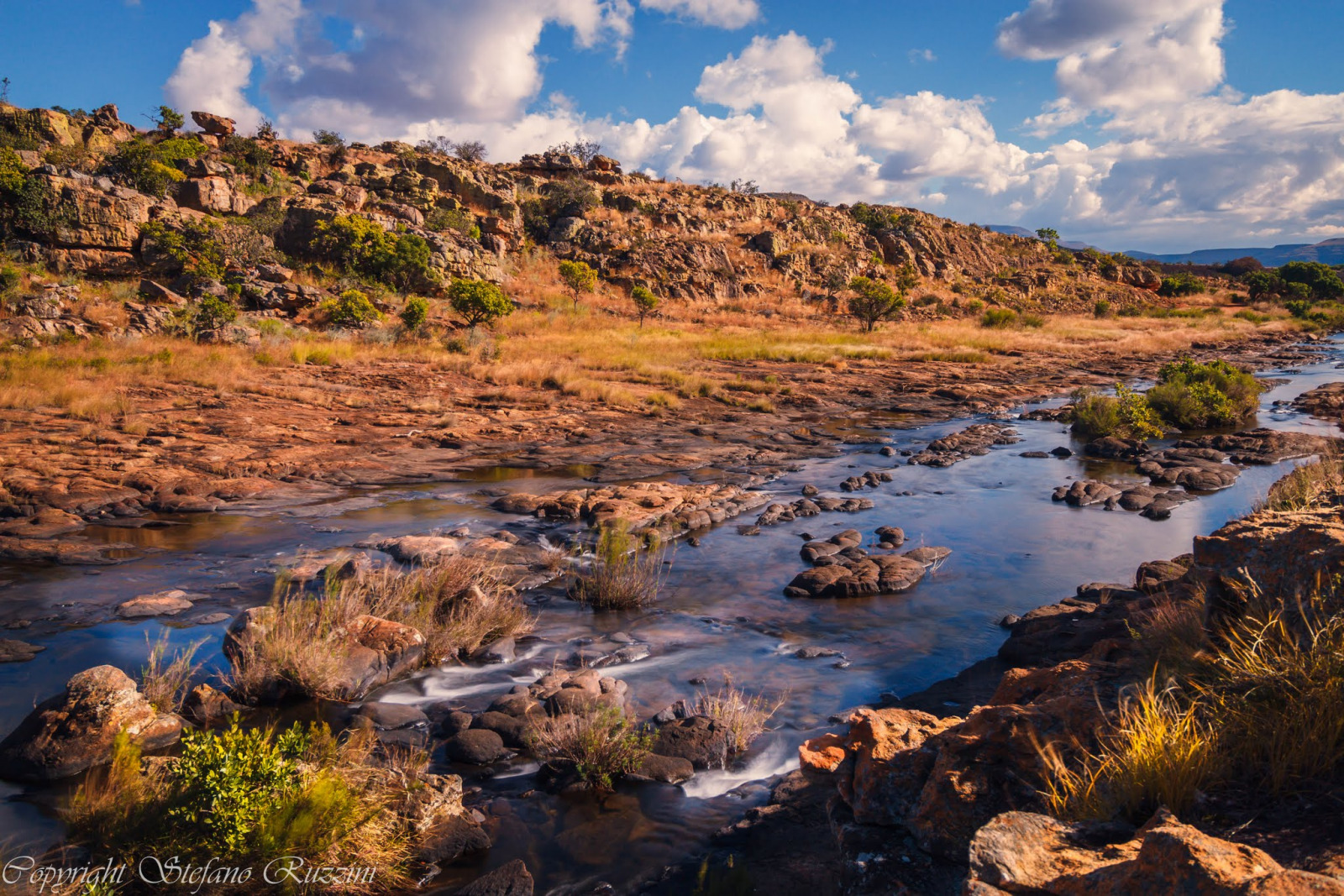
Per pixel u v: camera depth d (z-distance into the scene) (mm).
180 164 46250
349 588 7051
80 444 13984
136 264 36688
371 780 4094
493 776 4629
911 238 86875
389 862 3621
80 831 3736
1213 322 65875
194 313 30469
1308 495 7164
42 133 48906
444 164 59969
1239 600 3947
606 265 58156
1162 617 4410
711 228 71750
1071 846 2467
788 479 14055
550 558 8898
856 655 6590
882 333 47562
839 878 3309
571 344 34625
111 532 9977
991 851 2387
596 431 18109
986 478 14117
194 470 12898
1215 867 1901
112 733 4648
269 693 5543
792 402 23828
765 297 61719
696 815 4211
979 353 37250
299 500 11875
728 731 5016
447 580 7438
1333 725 2801
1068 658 5656
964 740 3398
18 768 4430
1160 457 15219
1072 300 81750
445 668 6277
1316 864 2115
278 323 32094
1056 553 9484
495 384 24547
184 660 5805
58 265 35031
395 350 30344
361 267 42875
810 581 8211
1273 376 31484
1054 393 27359
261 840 3371
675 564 9125
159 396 19453
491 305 35750
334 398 20422
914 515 11430
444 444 16203
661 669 6305
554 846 3934
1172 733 2928
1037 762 3227
